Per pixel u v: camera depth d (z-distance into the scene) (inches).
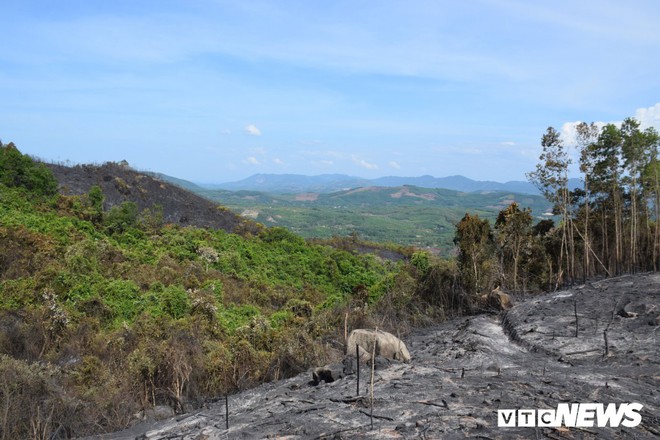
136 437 354.6
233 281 1298.0
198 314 836.0
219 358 577.6
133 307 861.8
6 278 883.4
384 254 2613.2
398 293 817.5
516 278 894.4
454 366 402.3
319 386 384.2
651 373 358.6
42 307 730.2
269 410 339.3
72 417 437.1
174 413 480.1
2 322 689.6
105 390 498.3
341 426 271.0
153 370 535.2
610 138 921.5
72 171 2046.0
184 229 1800.0
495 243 908.6
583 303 603.2
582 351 436.8
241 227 2202.3
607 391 311.6
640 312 525.7
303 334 616.1
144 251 1314.0
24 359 597.9
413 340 604.7
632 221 904.9
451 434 243.1
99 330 744.3
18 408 418.9
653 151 914.7
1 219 1157.1
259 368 577.9
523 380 341.7
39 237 1072.8
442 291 796.6
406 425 260.1
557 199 965.2
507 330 567.5
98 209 1561.3
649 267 952.3
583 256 936.9
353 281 1641.2
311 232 6899.6
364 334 435.2
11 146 1676.9
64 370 554.9
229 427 315.6
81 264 980.6
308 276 1617.9
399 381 349.4
